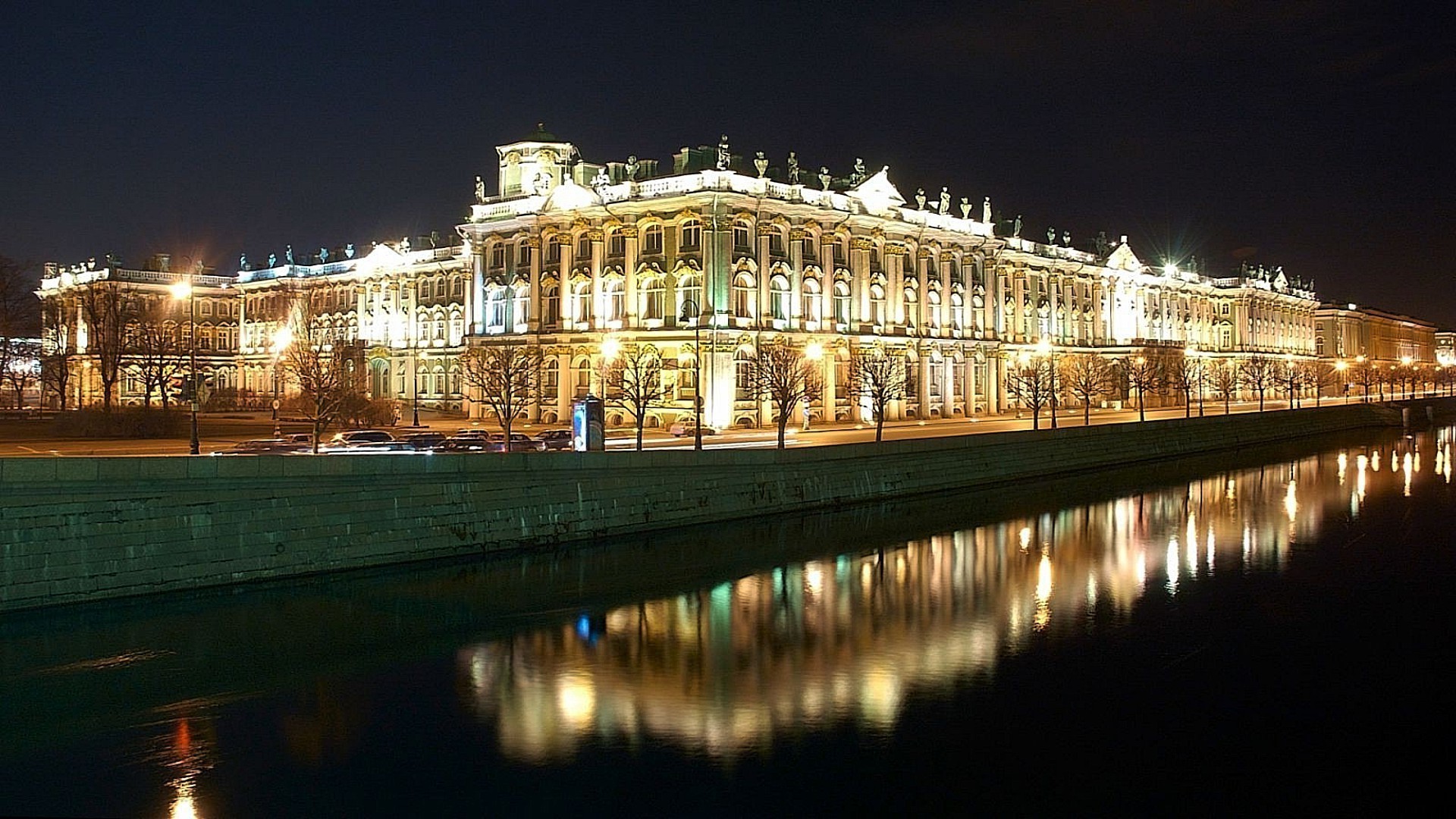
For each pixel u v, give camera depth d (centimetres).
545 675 3559
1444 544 5959
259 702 3291
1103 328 15575
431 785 2731
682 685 3472
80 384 13325
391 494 4806
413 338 13025
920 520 6512
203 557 4288
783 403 7362
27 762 2869
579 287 10188
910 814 2591
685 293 9588
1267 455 10831
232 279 15550
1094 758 2928
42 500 3925
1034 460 8538
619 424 9725
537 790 2700
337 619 4112
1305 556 5612
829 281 10394
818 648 3884
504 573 4875
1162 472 9188
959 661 3750
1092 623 4272
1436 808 2636
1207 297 18562
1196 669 3684
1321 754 2967
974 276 12569
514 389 8938
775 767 2844
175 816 2572
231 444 7456
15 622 3838
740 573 5034
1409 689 3484
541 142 11119
